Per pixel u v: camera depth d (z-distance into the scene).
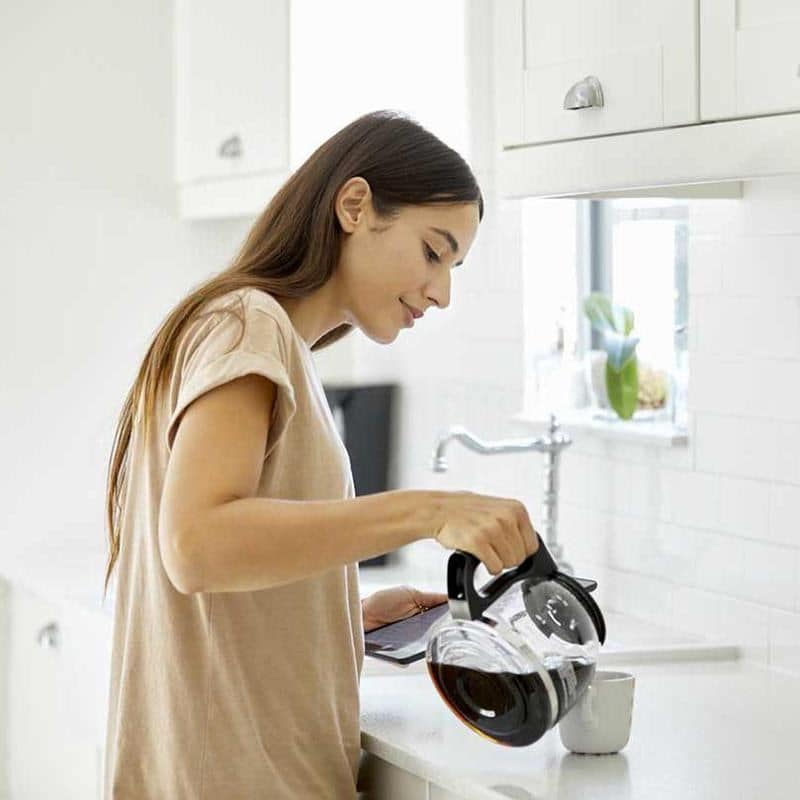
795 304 2.48
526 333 3.20
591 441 3.01
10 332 3.63
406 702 2.26
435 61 3.36
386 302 2.01
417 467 3.61
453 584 1.81
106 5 3.69
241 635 1.95
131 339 3.76
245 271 2.00
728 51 2.02
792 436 2.50
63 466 3.71
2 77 3.59
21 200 3.62
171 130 3.77
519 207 3.19
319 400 1.98
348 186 1.97
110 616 2.93
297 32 3.18
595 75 2.25
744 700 2.32
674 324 2.89
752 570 2.60
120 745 2.03
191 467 1.73
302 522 1.70
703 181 2.08
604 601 2.99
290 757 2.00
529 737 1.87
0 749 3.68
